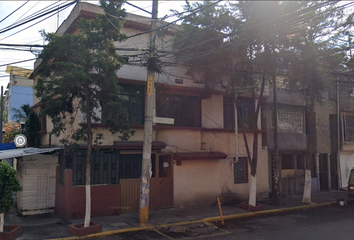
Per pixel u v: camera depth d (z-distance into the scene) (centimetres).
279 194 1557
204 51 1338
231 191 1620
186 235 1031
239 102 1741
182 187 1470
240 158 1697
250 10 1307
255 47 1334
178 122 1523
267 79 1427
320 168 2102
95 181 1248
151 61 1133
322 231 1087
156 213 1317
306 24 1306
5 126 2164
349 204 1686
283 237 1007
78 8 1352
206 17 1406
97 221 1157
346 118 2231
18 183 902
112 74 980
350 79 2012
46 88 927
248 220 1272
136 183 1343
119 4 1046
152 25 1146
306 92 1515
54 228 1045
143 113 1422
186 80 1558
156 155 1415
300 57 1343
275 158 1571
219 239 988
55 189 1315
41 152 1152
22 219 1177
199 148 1538
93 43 1006
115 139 1312
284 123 1900
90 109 1018
